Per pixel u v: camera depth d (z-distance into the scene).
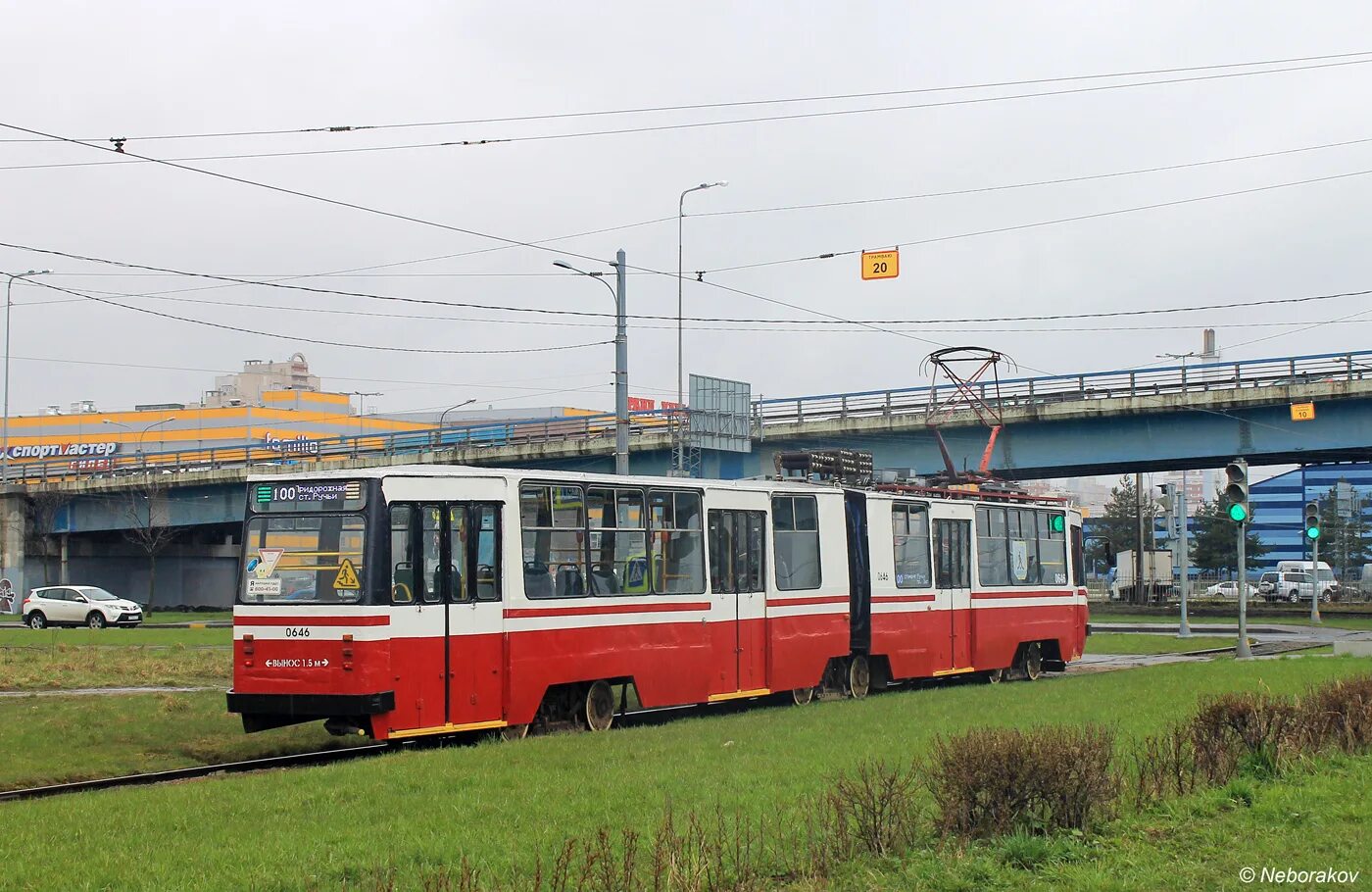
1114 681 22.06
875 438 50.69
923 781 10.27
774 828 9.38
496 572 16.78
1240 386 45.19
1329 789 10.92
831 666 22.75
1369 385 43.16
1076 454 47.84
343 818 10.30
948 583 24.95
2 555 69.75
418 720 15.78
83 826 10.26
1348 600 77.25
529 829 9.61
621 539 18.55
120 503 70.12
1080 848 8.96
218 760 16.50
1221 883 8.14
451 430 60.91
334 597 15.73
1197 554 83.62
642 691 18.62
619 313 33.97
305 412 106.38
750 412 46.69
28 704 20.59
